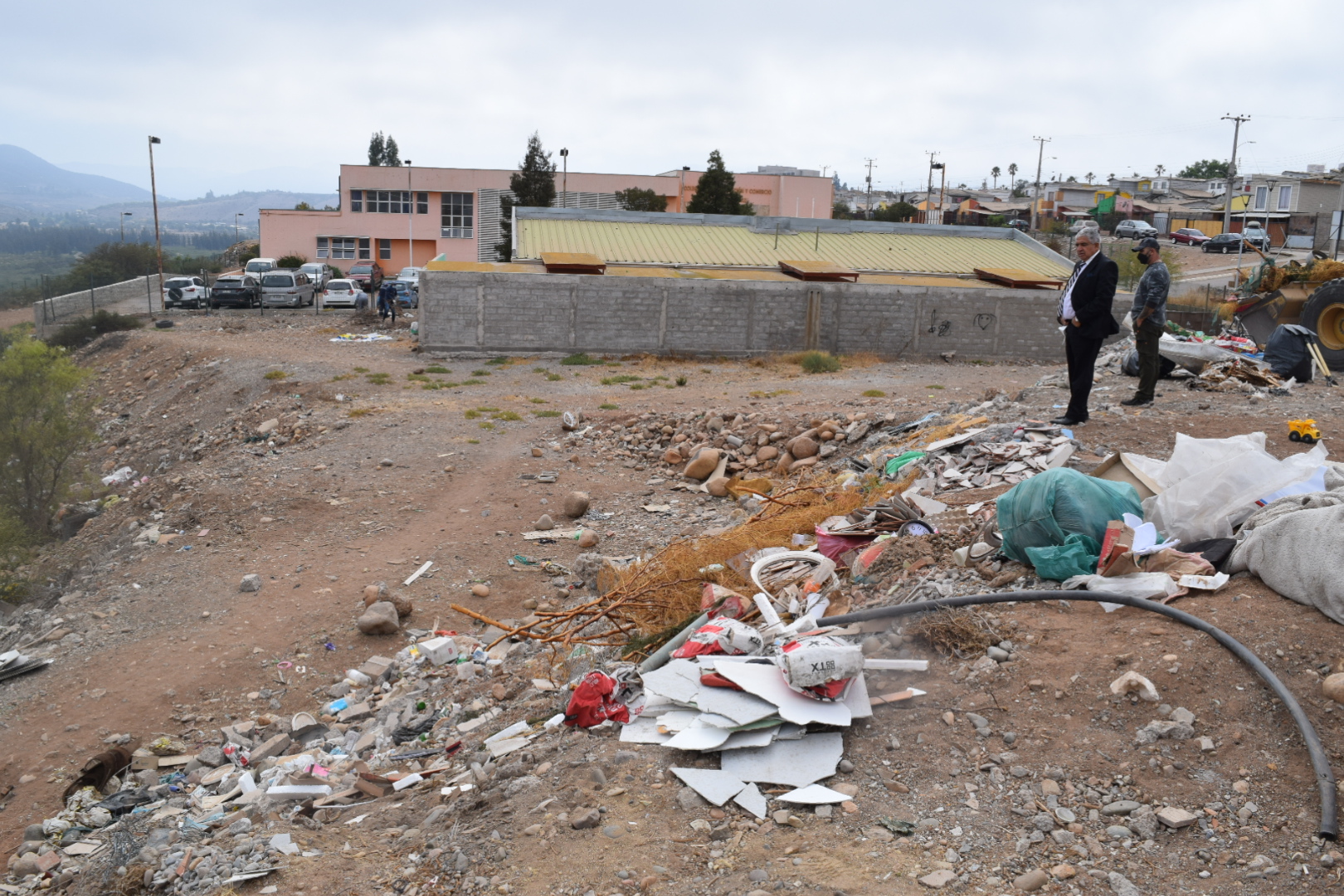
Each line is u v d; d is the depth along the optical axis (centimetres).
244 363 2628
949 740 462
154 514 1416
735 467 1505
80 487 1722
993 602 582
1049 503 626
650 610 775
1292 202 7369
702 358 2920
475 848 430
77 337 3847
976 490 949
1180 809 399
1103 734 450
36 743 779
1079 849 385
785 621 650
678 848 403
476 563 1158
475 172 6575
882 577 708
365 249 6650
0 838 651
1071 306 1018
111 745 772
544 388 2292
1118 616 541
